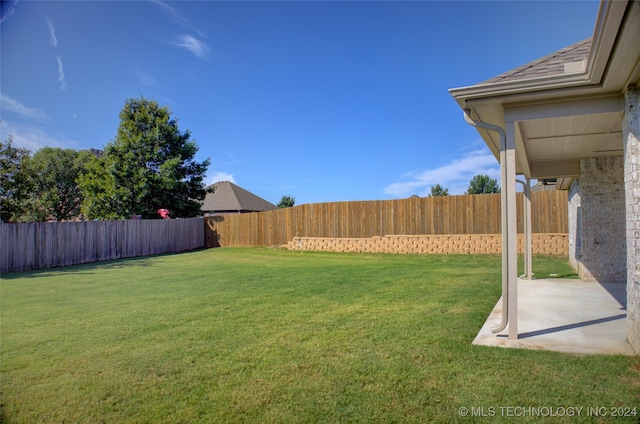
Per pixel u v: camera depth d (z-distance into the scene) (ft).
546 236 46.88
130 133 80.48
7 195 59.98
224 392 11.30
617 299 23.12
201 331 17.72
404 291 26.30
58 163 108.99
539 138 21.09
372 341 15.40
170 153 81.71
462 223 51.55
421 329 16.89
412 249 53.47
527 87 14.26
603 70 12.77
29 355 15.16
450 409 9.89
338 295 25.55
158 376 12.67
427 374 12.04
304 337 16.28
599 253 29.63
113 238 62.44
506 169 15.76
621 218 29.01
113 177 76.18
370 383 11.54
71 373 13.20
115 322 20.04
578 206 33.68
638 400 9.99
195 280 35.06
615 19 9.99
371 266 41.98
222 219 78.43
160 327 18.71
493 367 12.44
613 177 29.17
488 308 20.83
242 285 31.12
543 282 29.96
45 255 52.29
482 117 17.51
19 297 28.66
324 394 10.94
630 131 13.52
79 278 39.55
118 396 11.33
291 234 67.10
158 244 70.79
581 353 13.61
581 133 19.85
